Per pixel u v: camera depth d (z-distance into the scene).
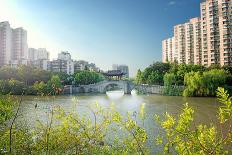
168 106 94.00
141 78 193.38
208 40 184.75
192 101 109.94
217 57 181.62
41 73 170.12
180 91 146.25
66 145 11.16
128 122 9.76
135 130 9.73
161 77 181.38
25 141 11.47
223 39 176.88
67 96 151.88
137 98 136.88
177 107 90.38
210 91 128.25
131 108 92.25
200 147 7.89
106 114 11.16
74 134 11.23
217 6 179.88
